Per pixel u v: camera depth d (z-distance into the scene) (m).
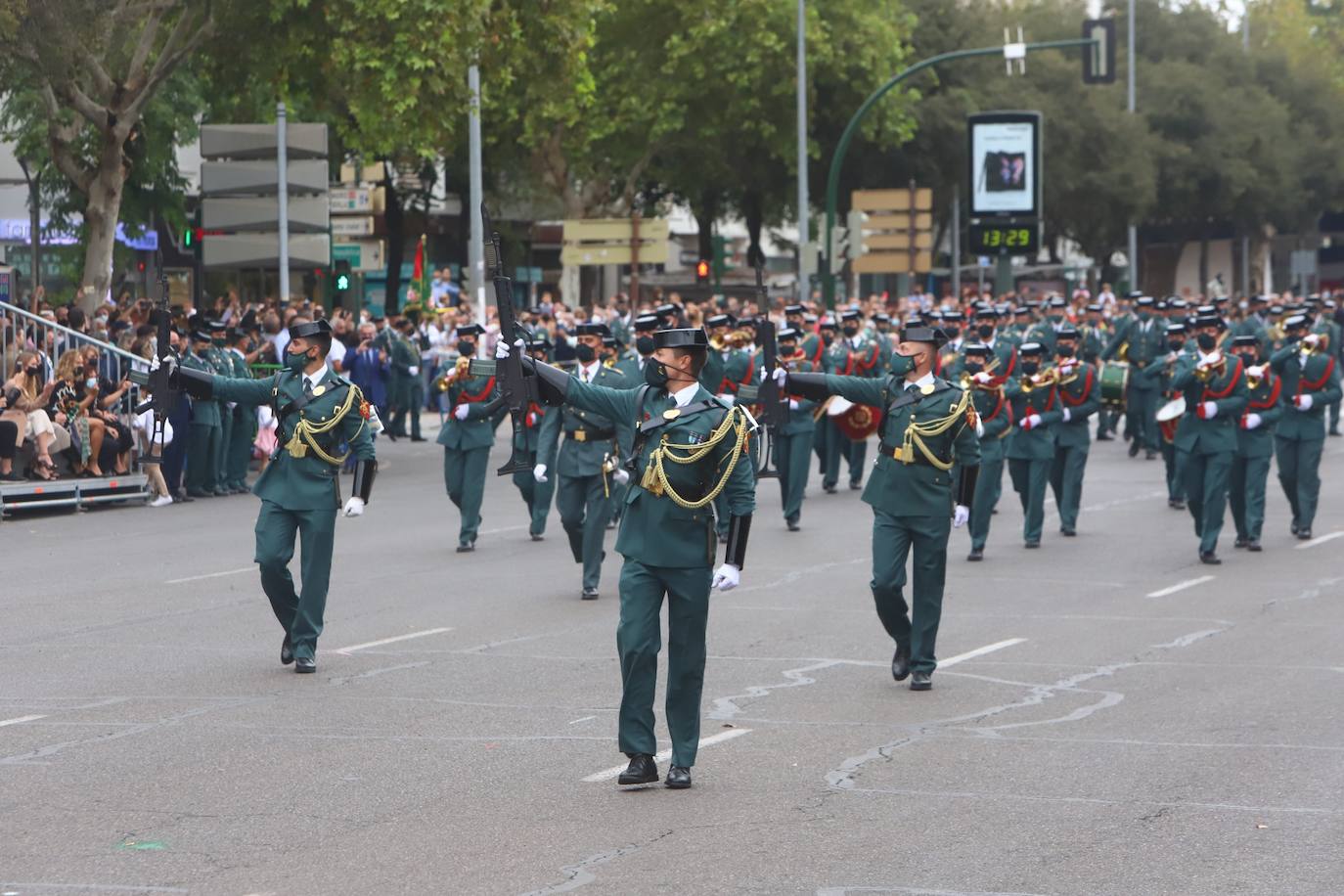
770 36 57.09
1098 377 24.72
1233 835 9.34
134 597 17.86
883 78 60.44
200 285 45.91
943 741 11.59
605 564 20.14
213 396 13.84
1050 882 8.52
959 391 13.30
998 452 20.91
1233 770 10.78
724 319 24.77
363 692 13.16
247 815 9.73
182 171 48.44
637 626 10.35
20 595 18.00
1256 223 92.19
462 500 21.25
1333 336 31.50
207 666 14.18
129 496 26.39
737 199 71.62
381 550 21.44
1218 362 20.42
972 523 20.94
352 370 36.59
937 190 72.19
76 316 27.59
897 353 13.42
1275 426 22.30
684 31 58.66
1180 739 11.67
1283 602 17.75
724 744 11.52
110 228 32.22
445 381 21.31
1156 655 14.82
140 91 32.16
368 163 45.59
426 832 9.39
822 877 8.60
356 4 32.25
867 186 68.69
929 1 70.88
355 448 13.90
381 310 60.50
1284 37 108.56
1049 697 13.05
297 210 34.00
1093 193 76.81
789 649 15.07
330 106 38.50
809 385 13.33
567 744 11.45
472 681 13.57
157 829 9.46
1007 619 16.72
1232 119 84.88
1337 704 12.76
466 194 59.00
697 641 10.43
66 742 11.47
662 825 9.56
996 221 51.34
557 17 35.50
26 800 10.05
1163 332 33.25
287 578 13.96
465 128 49.06
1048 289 77.31
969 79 71.44
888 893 8.35
